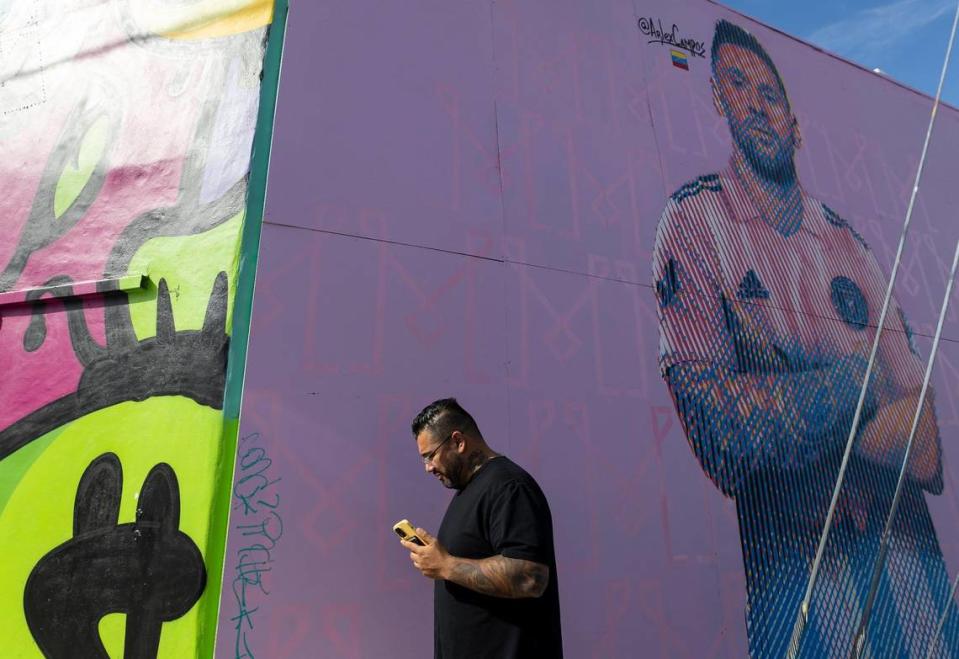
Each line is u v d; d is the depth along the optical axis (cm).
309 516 283
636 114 477
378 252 334
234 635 255
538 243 393
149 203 335
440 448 250
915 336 568
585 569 347
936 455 534
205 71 352
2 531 298
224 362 289
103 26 393
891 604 456
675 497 392
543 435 356
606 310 406
